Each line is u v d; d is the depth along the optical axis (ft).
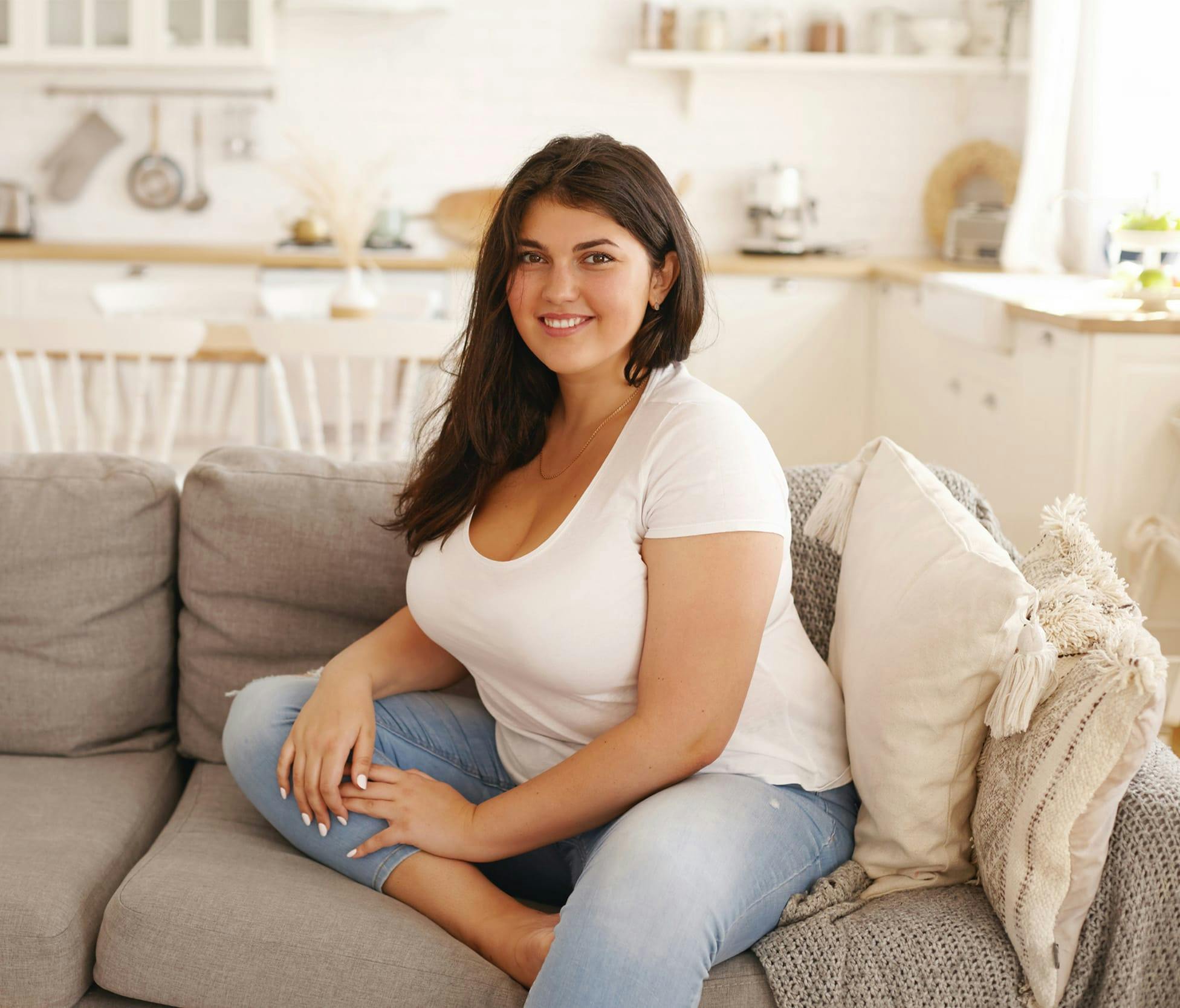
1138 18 13.37
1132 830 3.84
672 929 3.73
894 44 16.44
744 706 4.48
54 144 16.98
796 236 16.61
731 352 15.94
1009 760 4.05
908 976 3.91
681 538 4.18
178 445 12.87
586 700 4.44
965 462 12.98
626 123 17.07
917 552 4.56
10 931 4.30
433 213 17.15
